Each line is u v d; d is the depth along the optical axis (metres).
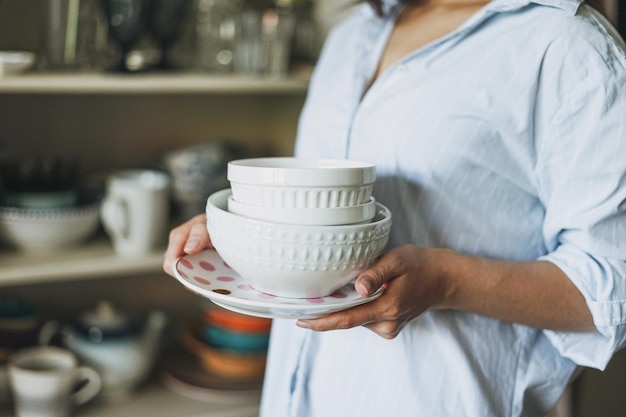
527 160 0.90
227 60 1.64
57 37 1.49
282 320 1.11
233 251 0.79
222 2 1.63
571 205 0.88
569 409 1.40
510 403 0.97
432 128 0.91
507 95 0.88
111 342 1.60
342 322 0.80
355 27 1.12
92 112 1.69
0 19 1.54
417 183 0.92
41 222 1.49
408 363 0.94
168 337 1.88
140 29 1.46
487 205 0.92
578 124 0.86
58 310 1.76
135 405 1.63
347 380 0.98
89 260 1.52
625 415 1.35
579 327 0.91
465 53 0.92
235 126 1.84
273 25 1.55
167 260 0.95
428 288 0.86
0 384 1.55
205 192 1.64
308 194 0.76
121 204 1.53
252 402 1.66
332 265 0.77
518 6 0.88
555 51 0.86
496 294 0.88
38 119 1.65
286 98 1.84
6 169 1.51
